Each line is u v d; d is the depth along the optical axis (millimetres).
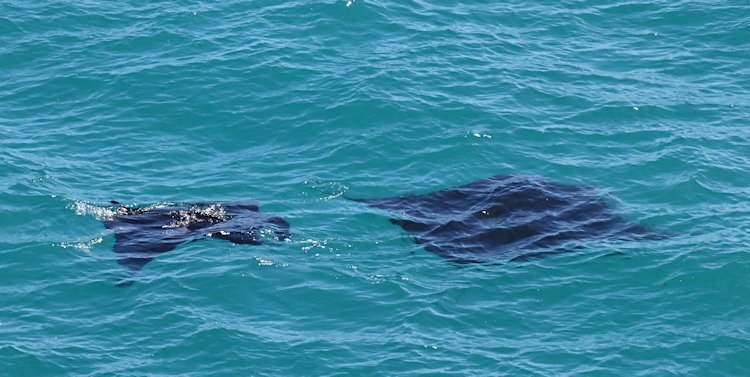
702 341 96000
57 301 100438
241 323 97875
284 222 113938
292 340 95812
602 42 153750
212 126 133000
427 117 133375
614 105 137375
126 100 137500
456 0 162500
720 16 158875
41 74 143250
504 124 132875
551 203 118188
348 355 94062
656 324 98438
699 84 143250
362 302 101188
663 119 135000
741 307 100500
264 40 149375
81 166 124250
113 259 106938
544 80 143000
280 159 126688
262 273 104812
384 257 108438
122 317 98125
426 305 100688
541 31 156000
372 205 117812
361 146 128250
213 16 156250
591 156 127750
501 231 113188
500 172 124750
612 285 104062
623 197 119938
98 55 147250
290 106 135875
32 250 107812
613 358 94062
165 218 114625
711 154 127250
